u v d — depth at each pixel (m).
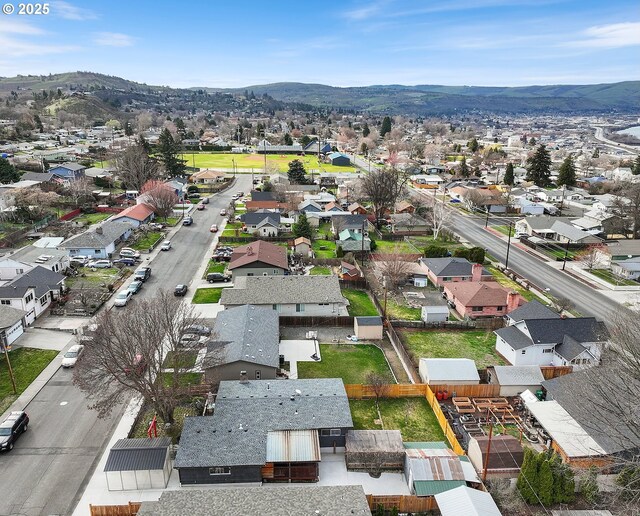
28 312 51.50
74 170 125.62
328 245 87.25
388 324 54.53
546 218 96.25
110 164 143.38
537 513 29.55
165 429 36.50
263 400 36.38
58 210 100.06
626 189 109.38
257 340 45.41
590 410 35.56
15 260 62.91
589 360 45.62
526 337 48.41
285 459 31.36
